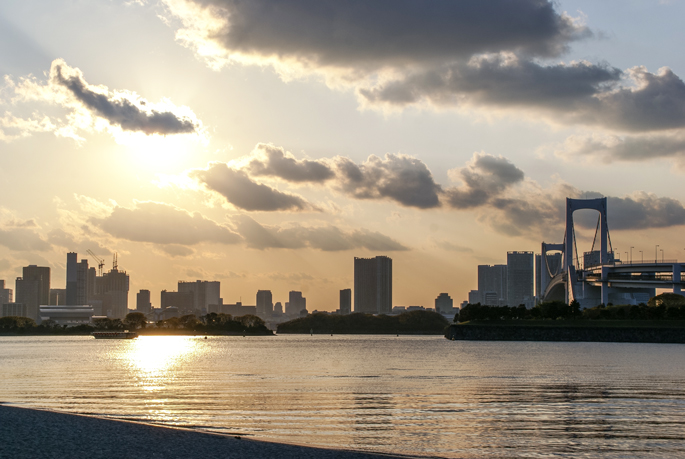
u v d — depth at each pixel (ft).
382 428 168.76
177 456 109.19
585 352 548.31
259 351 653.30
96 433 124.06
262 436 157.89
